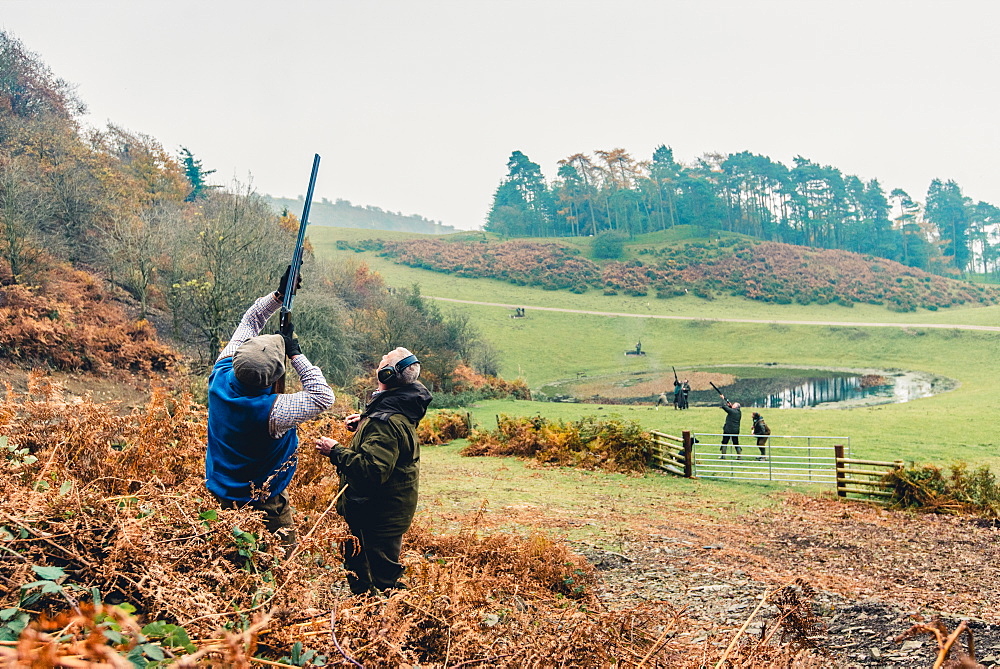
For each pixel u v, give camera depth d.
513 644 2.33
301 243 3.13
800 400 41.97
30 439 3.03
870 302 100.62
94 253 33.56
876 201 162.62
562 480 14.43
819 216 163.62
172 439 3.57
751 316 89.62
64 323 20.94
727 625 4.17
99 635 1.03
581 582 4.46
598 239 125.00
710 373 59.78
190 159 80.44
